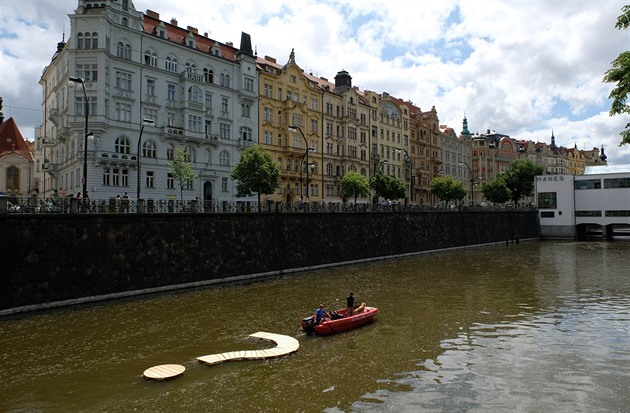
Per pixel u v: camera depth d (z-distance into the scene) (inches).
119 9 2004.2
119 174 1964.8
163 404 591.8
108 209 1224.2
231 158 2431.1
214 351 797.9
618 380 660.1
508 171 4249.5
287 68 2778.1
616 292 1325.0
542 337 877.2
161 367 710.5
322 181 2962.6
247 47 2564.0
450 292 1332.4
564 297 1256.8
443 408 574.2
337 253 1940.2
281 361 749.3
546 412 562.9
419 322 994.7
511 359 753.6
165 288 1296.8
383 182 2955.2
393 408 574.9
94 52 1879.9
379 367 719.7
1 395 620.1
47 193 2490.2
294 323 980.6
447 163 4530.0
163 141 2139.5
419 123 4052.7
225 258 1487.5
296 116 2790.4
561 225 3599.9
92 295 1149.1
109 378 676.7
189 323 975.6
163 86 2160.4
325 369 711.7
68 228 1117.7
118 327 940.6
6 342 839.1
